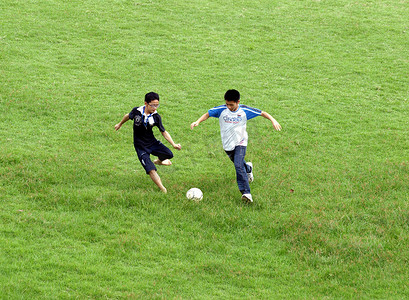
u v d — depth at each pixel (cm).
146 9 4550
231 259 1576
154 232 1692
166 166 2277
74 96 2930
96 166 2191
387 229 1758
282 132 2694
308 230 1728
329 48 3978
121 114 2767
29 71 3212
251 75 3472
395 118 2909
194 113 2877
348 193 2041
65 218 1725
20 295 1271
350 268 1534
